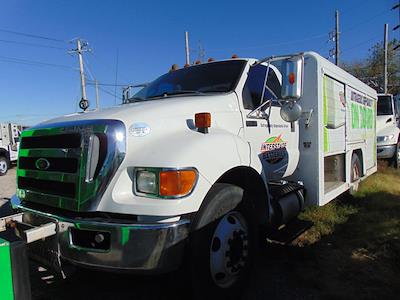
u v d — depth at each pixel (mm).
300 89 3850
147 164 2828
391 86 47188
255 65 4391
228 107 3867
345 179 6410
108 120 2980
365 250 4621
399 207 6480
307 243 4891
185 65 5074
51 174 3145
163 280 3666
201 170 2955
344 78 6254
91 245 2840
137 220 2766
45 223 3086
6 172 16469
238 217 3516
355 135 7016
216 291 3213
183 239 2818
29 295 2576
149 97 4520
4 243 2434
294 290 3711
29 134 3459
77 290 3746
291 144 4957
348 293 3600
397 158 11664
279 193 4324
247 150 3564
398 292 3602
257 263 4289
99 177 2867
